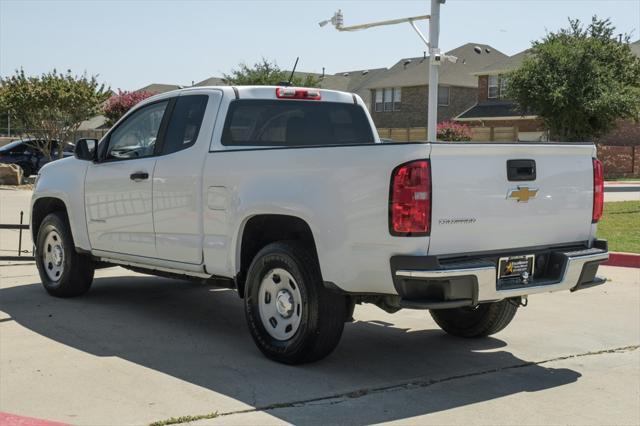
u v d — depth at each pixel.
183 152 6.77
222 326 7.25
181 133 6.95
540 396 5.36
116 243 7.56
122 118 7.68
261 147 6.54
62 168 8.33
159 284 9.46
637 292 9.18
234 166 6.20
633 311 8.16
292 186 5.71
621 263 11.14
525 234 5.68
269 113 7.12
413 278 5.08
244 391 5.28
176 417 4.74
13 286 9.16
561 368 6.06
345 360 6.14
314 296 5.64
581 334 7.14
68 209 8.09
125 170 7.36
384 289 5.28
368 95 68.81
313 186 5.58
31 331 6.92
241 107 6.90
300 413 4.87
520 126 50.81
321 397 5.19
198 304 8.27
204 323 7.36
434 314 7.08
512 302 5.96
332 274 5.48
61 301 8.30
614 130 45.03
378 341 6.82
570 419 4.91
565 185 5.91
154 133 7.28
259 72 53.34
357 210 5.32
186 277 7.07
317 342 5.69
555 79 41.03
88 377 5.57
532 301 8.66
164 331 7.00
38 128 33.44
